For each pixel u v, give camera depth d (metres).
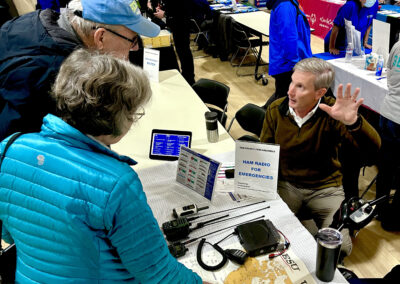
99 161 0.75
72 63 0.77
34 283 0.83
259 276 1.21
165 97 2.79
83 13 1.20
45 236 0.77
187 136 1.96
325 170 1.96
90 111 0.73
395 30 3.21
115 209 0.72
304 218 2.04
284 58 3.36
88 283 0.80
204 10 5.23
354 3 3.42
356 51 3.38
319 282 1.18
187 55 4.59
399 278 1.38
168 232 1.37
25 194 0.78
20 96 1.07
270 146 1.47
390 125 2.37
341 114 1.53
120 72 0.76
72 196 0.73
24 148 0.79
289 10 3.19
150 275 0.81
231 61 5.60
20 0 4.63
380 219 2.41
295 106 1.82
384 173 2.35
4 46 1.14
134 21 1.27
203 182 1.58
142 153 2.04
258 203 1.57
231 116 4.13
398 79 2.25
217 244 1.35
